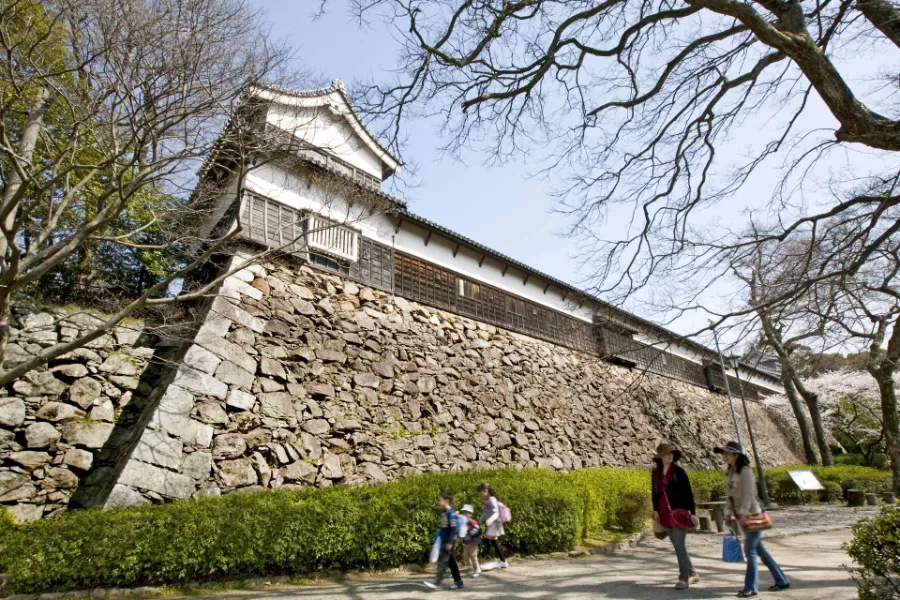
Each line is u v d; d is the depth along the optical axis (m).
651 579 6.62
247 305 10.20
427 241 15.27
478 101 6.82
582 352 19.80
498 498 8.67
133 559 6.04
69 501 8.02
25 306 9.09
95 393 9.02
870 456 32.03
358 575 7.22
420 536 7.82
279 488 8.60
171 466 7.78
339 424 10.45
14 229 6.32
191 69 7.25
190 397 8.47
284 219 11.55
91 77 7.19
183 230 10.12
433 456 11.91
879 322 8.12
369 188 12.67
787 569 6.87
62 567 5.80
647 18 6.12
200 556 6.36
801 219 6.80
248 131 7.97
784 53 5.11
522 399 15.65
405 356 12.84
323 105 12.29
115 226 10.83
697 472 17.62
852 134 5.14
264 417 9.35
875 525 4.23
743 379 32.16
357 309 12.41
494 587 6.45
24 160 6.30
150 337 10.38
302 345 10.73
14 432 8.03
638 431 20.12
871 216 6.50
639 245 7.96
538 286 19.12
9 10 6.62
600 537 10.50
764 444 29.34
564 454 15.81
